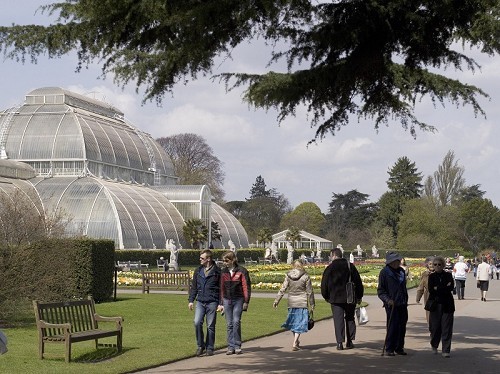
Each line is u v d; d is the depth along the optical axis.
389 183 169.62
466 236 157.25
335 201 198.62
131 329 24.61
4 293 25.80
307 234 143.50
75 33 12.71
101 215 87.19
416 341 22.67
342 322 20.53
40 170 99.31
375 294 46.25
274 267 78.88
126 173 107.81
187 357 18.77
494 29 14.88
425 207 150.12
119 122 116.56
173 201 106.62
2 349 12.66
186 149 150.88
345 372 16.31
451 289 19.19
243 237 120.38
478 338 23.34
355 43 14.52
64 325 17.44
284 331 24.91
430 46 14.84
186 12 12.44
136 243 87.69
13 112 103.38
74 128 100.19
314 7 14.14
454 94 16.36
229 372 16.38
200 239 96.06
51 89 105.69
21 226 28.73
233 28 13.23
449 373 16.22
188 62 13.94
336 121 16.55
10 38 12.70
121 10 12.27
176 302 36.62
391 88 16.12
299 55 15.05
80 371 16.02
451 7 13.62
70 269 31.92
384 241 149.50
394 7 13.73
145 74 14.20
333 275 20.53
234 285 19.62
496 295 48.34
